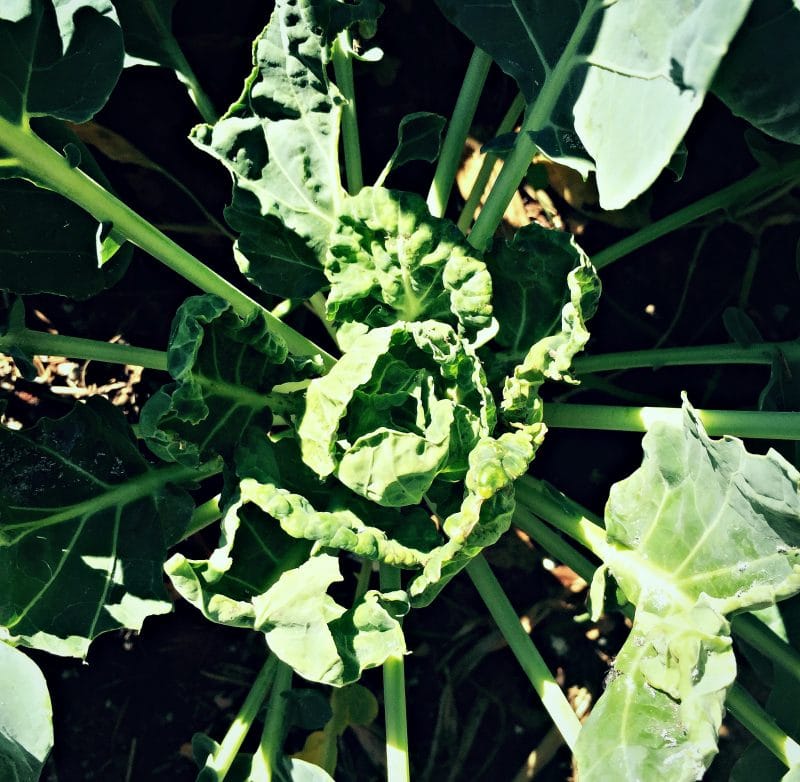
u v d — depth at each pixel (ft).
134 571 1.51
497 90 2.04
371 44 1.98
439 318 1.62
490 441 1.42
